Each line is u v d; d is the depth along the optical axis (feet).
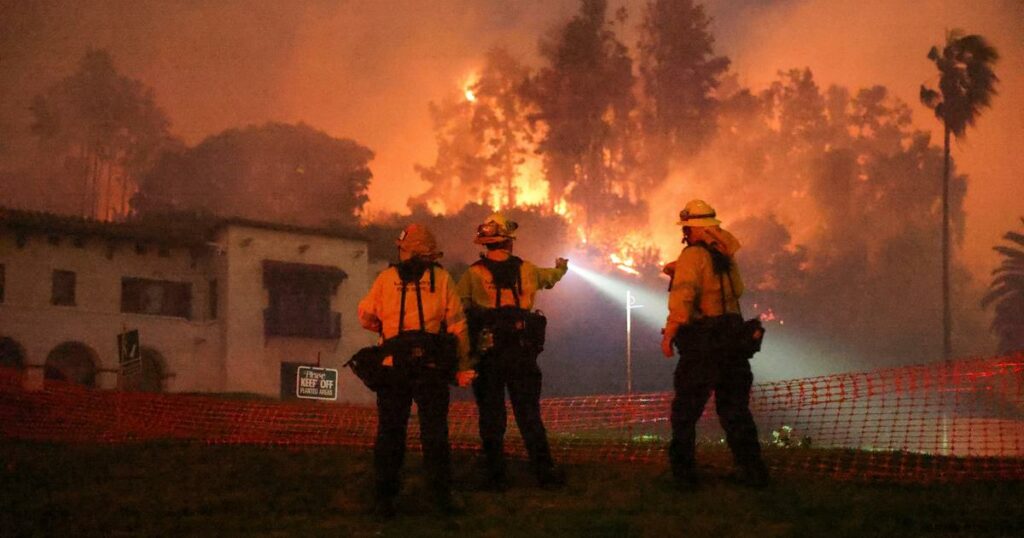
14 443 33.47
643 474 23.49
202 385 134.82
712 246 21.30
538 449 22.07
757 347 20.94
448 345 19.15
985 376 28.37
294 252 143.43
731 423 21.31
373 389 19.43
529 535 16.71
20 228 124.16
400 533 17.17
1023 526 16.74
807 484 21.63
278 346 139.85
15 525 18.15
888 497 19.74
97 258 130.62
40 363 124.06
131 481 23.43
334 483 22.85
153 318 132.26
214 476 23.85
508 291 22.44
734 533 16.57
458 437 33.83
